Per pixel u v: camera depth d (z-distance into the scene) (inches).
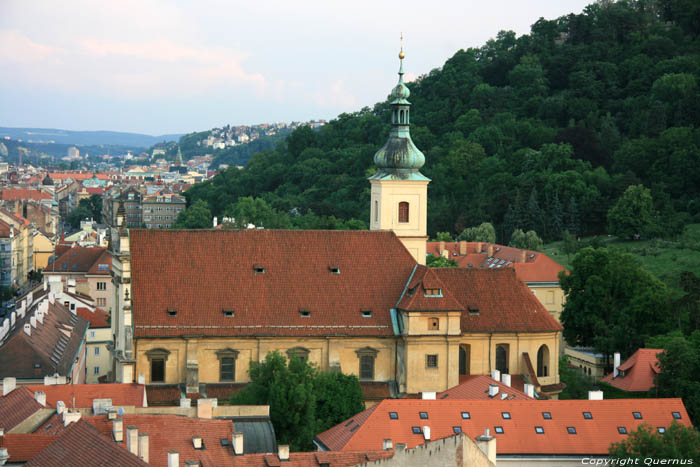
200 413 5147.6
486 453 4384.8
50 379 5989.2
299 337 6368.1
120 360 6181.1
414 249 7455.7
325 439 5403.5
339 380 6087.6
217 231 6638.8
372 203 7618.1
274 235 6692.9
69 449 3914.9
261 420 5305.1
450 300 6437.0
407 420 5221.5
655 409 5457.7
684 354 6830.7
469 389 5964.6
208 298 6387.8
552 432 5285.4
